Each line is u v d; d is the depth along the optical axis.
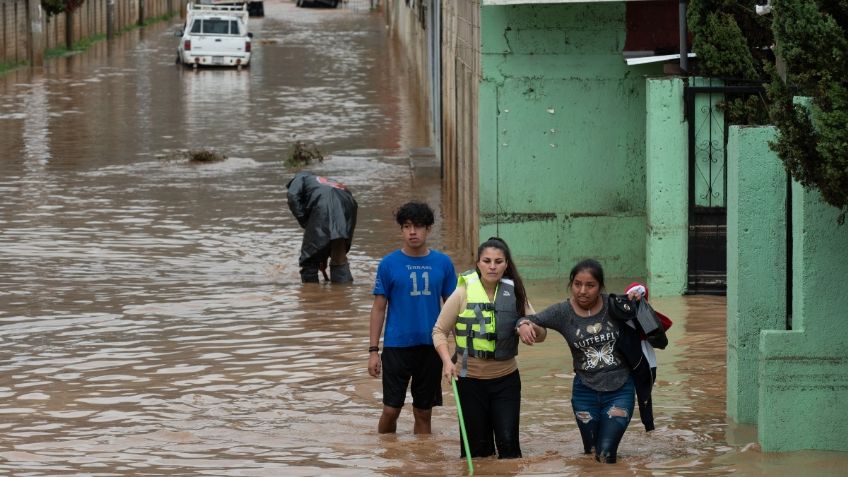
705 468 16.06
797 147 15.73
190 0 158.38
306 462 16.91
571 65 29.83
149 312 27.25
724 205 26.72
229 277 31.22
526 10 29.62
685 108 26.44
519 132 30.03
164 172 48.84
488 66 29.81
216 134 60.25
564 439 17.86
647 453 16.88
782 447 16.78
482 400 16.73
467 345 16.55
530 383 21.06
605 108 30.00
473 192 32.62
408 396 20.91
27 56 95.69
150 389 21.12
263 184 46.22
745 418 18.11
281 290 29.69
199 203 42.09
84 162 51.12
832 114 15.17
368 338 24.78
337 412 19.73
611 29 29.72
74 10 109.06
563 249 30.36
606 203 30.27
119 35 130.75
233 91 80.00
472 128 33.00
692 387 20.28
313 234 30.17
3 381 21.66
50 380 21.73
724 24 26.27
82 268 32.06
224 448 17.72
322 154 54.06
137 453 17.47
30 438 18.25
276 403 20.25
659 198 26.73
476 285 16.59
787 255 17.64
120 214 39.91
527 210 30.27
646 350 16.58
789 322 17.80
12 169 49.12
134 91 79.38
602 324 16.39
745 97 26.62
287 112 69.44
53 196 43.12
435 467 16.50
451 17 41.34
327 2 183.25
